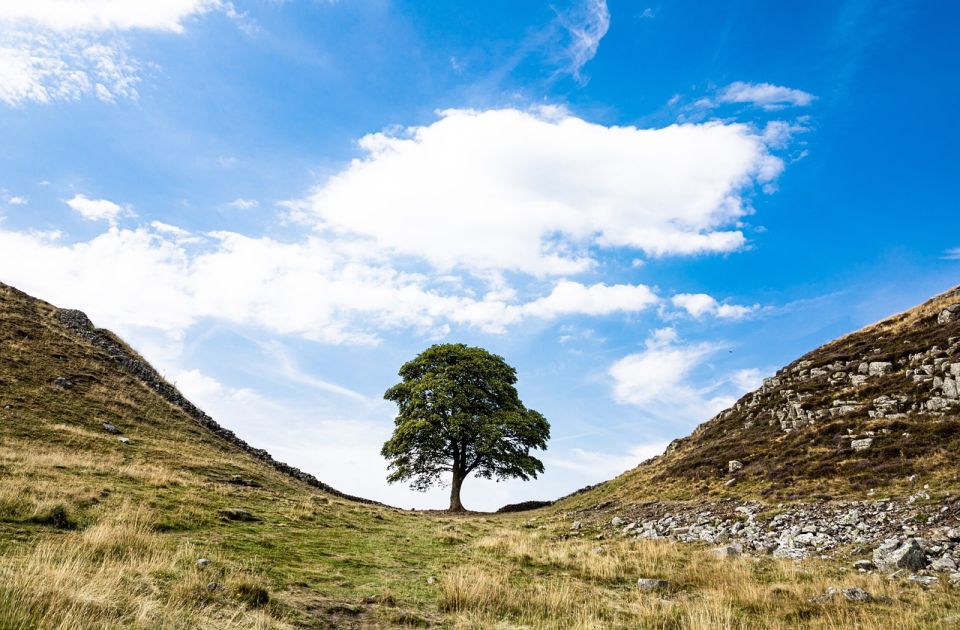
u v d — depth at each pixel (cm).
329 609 1003
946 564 1491
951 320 3803
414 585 1270
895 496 2198
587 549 1966
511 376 5138
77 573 866
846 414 3297
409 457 4762
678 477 3622
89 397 3425
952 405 2847
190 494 1931
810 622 1072
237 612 845
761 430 3809
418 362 5000
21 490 1455
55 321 4566
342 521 2123
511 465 4709
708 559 1798
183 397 4603
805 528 2084
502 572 1476
